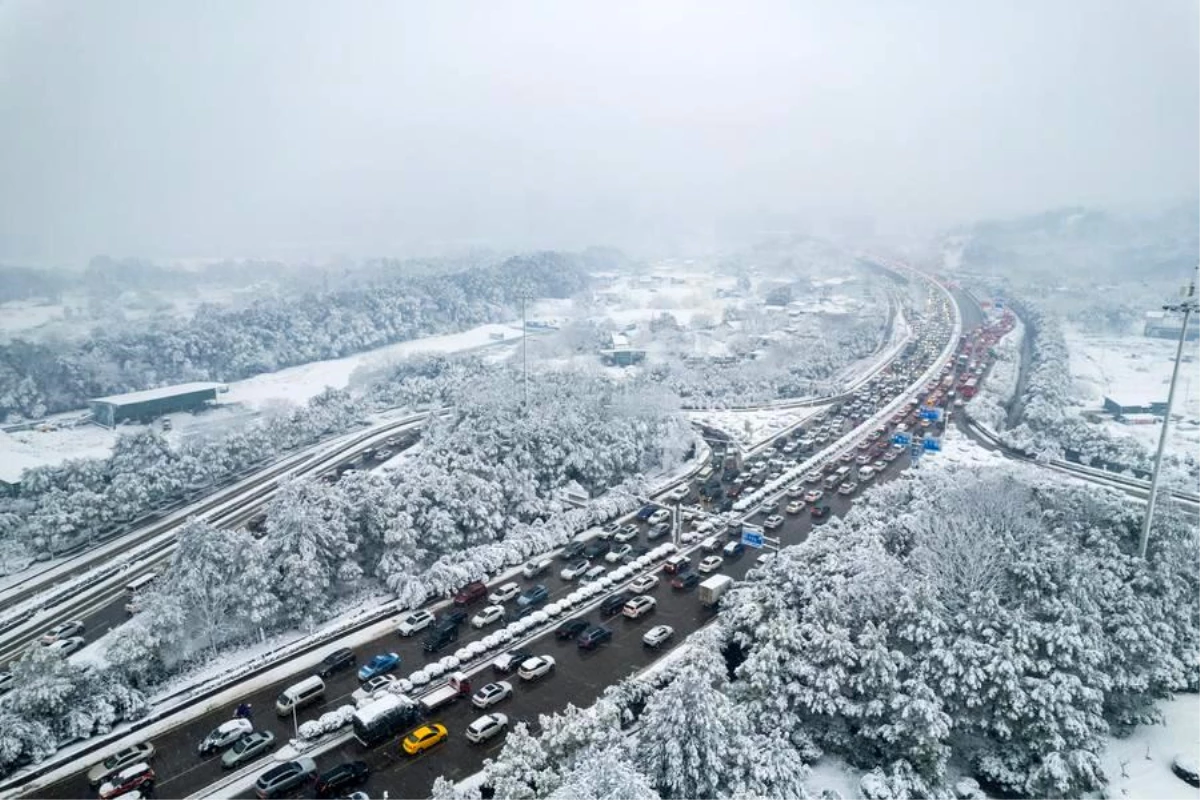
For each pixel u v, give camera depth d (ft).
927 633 175.32
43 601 253.44
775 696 172.45
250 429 414.21
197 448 371.76
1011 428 440.45
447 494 272.10
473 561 251.80
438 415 412.77
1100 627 179.52
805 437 426.92
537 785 141.28
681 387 524.11
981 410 449.48
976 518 226.79
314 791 159.33
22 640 230.89
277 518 239.91
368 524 254.06
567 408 365.40
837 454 393.50
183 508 337.93
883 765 166.81
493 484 291.38
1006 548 206.80
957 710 171.53
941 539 214.07
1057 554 199.62
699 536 290.97
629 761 146.51
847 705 168.35
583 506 302.66
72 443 465.88
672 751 146.41
